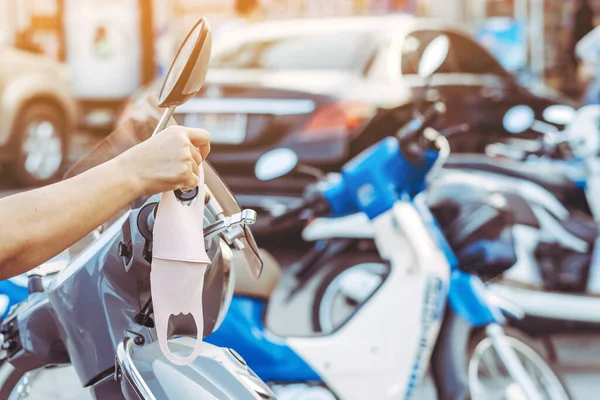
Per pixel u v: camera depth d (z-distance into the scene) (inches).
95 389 77.0
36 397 107.0
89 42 515.5
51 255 64.3
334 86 284.7
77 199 64.2
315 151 275.7
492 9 515.2
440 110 129.5
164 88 70.1
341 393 129.0
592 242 191.6
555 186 198.1
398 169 131.8
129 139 81.1
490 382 142.3
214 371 70.9
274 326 205.9
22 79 410.0
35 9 514.0
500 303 140.8
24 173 412.2
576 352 211.0
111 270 75.4
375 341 130.2
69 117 426.9
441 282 131.6
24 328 81.0
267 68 299.6
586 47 244.5
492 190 141.2
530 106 321.7
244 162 276.4
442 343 134.3
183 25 532.7
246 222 70.2
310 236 198.5
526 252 189.6
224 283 78.2
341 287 188.7
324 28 314.7
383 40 306.3
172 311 67.6
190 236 67.6
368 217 133.1
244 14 525.7
